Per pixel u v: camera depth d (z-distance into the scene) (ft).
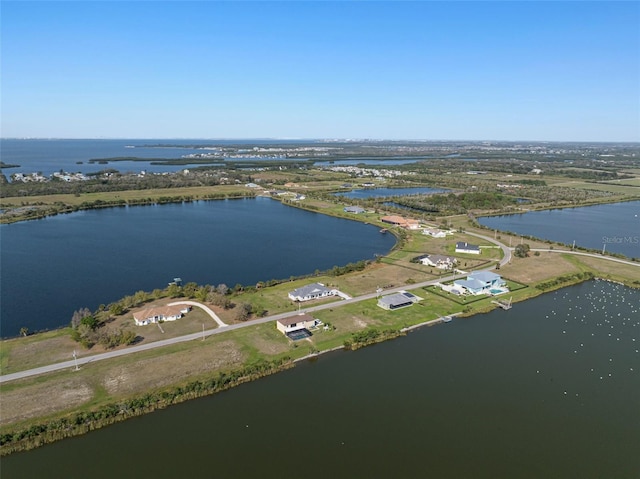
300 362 267.39
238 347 276.00
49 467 182.39
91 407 215.10
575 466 189.78
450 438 205.26
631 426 218.38
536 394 242.99
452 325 326.44
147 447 194.59
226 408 222.28
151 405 219.82
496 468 187.01
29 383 231.50
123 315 321.32
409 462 189.16
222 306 337.52
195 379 241.14
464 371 263.70
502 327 325.83
